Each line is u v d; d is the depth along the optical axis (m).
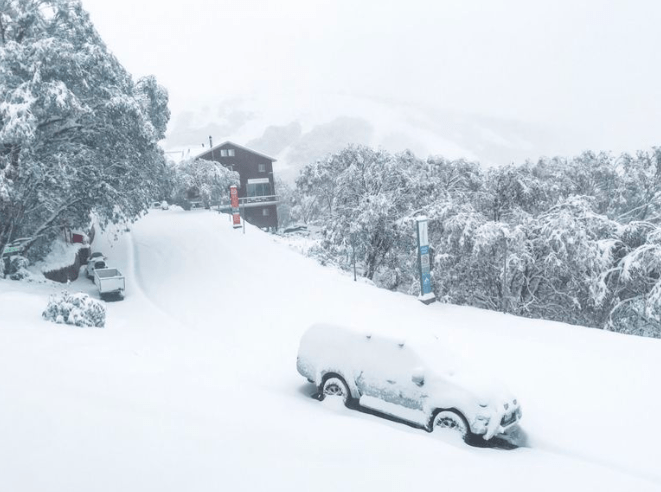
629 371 10.95
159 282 22.08
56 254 24.88
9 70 18.86
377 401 8.05
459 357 8.37
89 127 22.38
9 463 4.64
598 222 22.83
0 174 19.03
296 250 32.03
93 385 7.10
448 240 24.11
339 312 16.56
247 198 59.69
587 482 5.96
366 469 5.32
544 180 30.14
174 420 6.09
